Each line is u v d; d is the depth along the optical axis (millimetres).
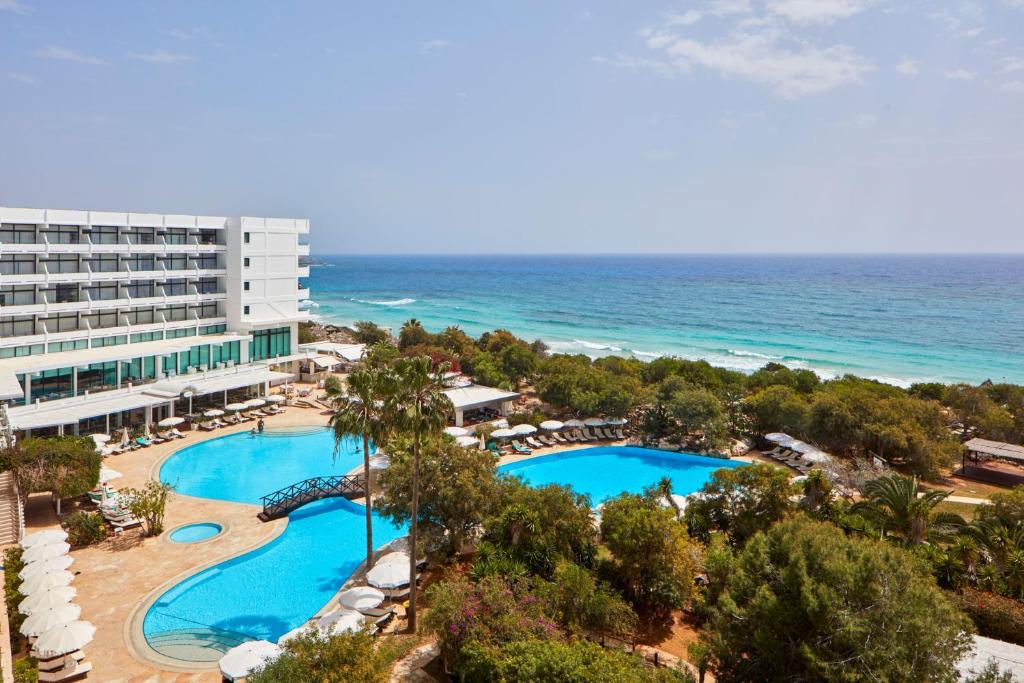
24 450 35750
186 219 65188
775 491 33656
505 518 30703
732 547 33906
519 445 53500
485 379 69438
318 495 41031
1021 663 22312
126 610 27656
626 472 50906
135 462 46812
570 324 167375
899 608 18422
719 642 21234
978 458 53938
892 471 47594
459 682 22812
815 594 19219
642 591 30453
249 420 59062
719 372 75000
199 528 36906
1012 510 33906
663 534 29953
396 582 28188
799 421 55562
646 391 63531
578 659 20625
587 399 58719
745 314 185375
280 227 73500
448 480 32125
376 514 40500
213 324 69125
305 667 19891
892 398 57938
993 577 29016
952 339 139000
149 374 59938
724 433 55719
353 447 52656
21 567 29016
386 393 28719
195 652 25266
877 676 17688
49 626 22969
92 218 57250
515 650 21188
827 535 21422
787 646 19547
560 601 25984
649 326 163500
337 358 83750
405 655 25062
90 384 55125
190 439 52594
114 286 61375
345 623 24453
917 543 32094
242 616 28453
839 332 150500
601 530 32562
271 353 73625
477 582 27688
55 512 37438
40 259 55438
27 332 54844
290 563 33719
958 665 21953
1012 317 170125
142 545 34094
